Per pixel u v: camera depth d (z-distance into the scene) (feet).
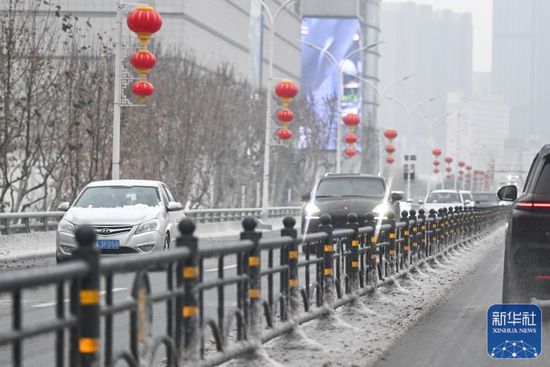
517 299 103.35
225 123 490.90
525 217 100.01
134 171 338.54
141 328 52.65
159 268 54.70
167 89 444.55
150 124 388.57
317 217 200.64
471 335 93.45
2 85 249.96
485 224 349.61
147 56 210.79
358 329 93.15
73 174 268.21
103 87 307.99
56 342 43.39
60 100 274.36
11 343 39.65
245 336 71.51
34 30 263.08
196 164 449.06
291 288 83.25
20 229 201.67
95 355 44.55
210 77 536.83
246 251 71.00
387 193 212.23
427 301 121.19
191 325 59.88
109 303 48.62
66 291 46.73
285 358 75.56
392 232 138.10
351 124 419.74
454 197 390.63
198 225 293.43
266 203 362.74
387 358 79.56
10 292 39.22
